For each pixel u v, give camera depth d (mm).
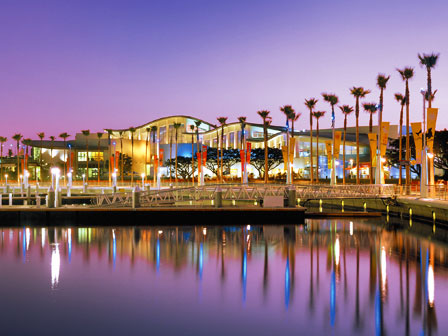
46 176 142750
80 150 147750
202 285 19562
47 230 36906
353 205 59875
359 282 19875
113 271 22234
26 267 23203
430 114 41000
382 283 19734
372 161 57469
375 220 42812
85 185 91938
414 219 42969
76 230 36781
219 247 28766
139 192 42594
